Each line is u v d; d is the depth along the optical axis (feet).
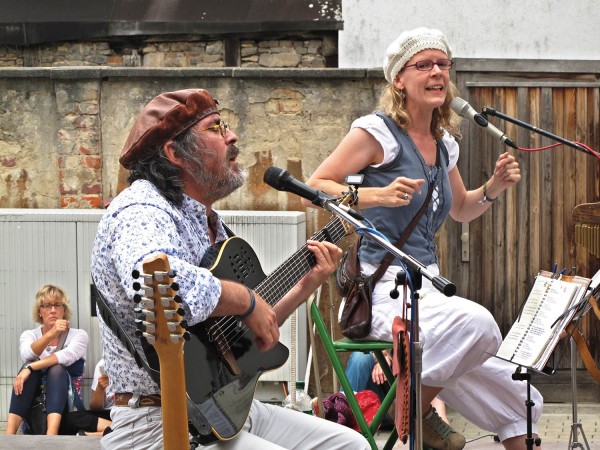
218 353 15.52
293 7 39.63
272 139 33.83
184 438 13.80
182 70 33.63
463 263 35.91
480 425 20.93
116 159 34.14
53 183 34.40
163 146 15.49
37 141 34.32
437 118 20.88
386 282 19.95
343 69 33.40
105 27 40.75
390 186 19.04
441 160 20.68
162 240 14.37
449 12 37.04
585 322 36.06
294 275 16.85
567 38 36.47
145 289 13.09
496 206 35.94
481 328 19.10
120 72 33.73
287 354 16.49
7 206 34.50
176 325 13.17
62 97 34.06
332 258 17.04
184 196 15.61
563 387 36.32
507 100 36.17
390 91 20.44
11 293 32.45
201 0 41.11
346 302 20.25
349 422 26.18
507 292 35.96
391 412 24.71
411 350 16.11
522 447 20.79
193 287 14.05
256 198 33.96
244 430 16.37
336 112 33.71
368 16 38.42
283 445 16.48
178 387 13.65
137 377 15.05
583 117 36.11
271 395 32.09
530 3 36.45
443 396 20.88
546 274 18.90
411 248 20.02
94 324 32.09
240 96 33.78
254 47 41.32
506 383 20.62
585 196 36.01
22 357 30.86
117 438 15.15
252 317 15.05
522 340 18.20
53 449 20.79
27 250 32.40
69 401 30.42
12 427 30.12
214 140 15.67
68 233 32.35
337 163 20.13
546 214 35.96
